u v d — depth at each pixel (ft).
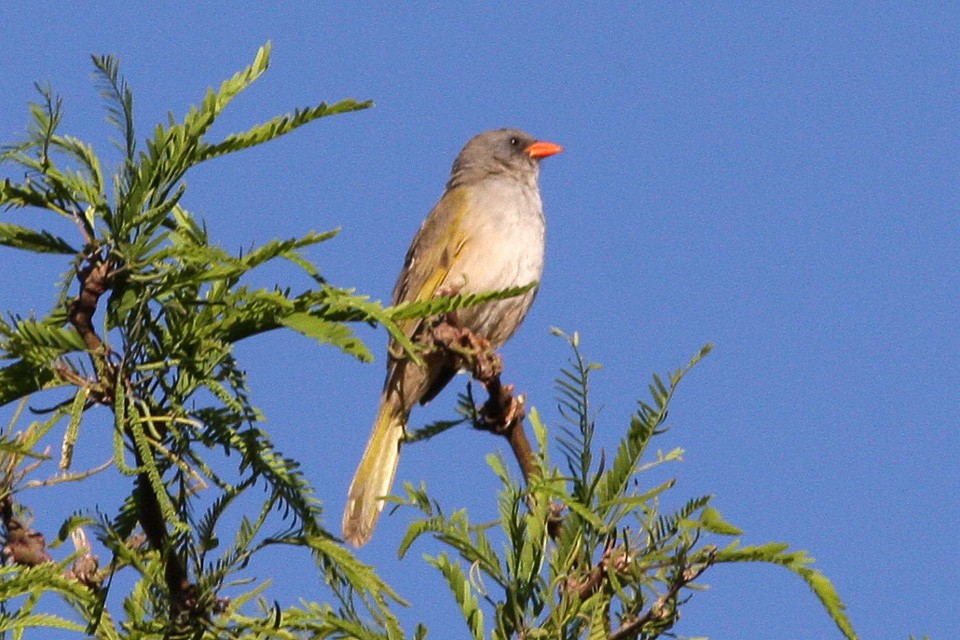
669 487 20.38
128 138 19.61
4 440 18.58
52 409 18.67
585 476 20.76
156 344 19.53
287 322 18.69
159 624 19.85
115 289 19.17
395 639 19.74
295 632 20.18
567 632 20.08
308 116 20.24
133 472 17.20
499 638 19.93
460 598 20.11
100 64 19.58
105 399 18.86
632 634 19.44
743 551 19.77
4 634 18.81
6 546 20.30
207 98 20.16
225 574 20.02
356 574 20.12
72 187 19.83
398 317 19.24
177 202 19.77
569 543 20.70
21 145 19.89
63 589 19.02
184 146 19.86
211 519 20.27
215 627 19.72
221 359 19.44
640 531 20.48
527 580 20.33
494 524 20.59
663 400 20.93
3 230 19.27
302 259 19.20
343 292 19.15
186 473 19.67
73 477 18.39
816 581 19.74
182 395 19.60
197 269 19.11
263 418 19.81
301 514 20.20
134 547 21.36
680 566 19.33
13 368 18.70
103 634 19.85
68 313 18.97
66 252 19.52
